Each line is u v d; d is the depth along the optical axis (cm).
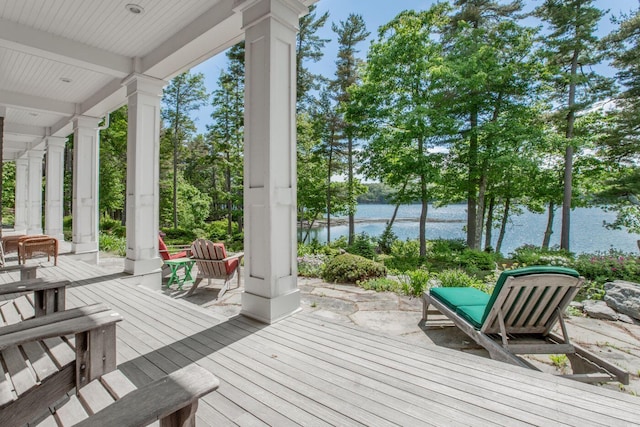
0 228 575
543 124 1101
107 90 532
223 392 167
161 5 327
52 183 809
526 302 236
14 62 457
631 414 148
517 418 145
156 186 474
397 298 420
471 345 282
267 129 276
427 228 2033
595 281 591
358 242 1143
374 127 1160
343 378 181
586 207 1175
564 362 257
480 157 1041
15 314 266
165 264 531
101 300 338
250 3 281
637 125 975
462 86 997
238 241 1387
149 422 74
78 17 349
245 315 287
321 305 390
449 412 150
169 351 218
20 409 133
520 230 1917
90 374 151
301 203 1381
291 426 140
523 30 1012
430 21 1064
